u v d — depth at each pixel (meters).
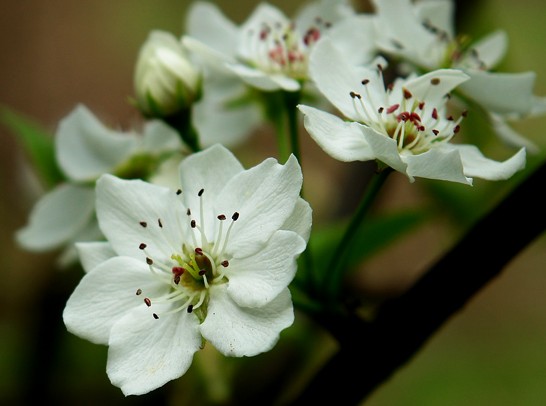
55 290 0.27
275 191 0.20
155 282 0.21
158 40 0.23
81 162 0.24
